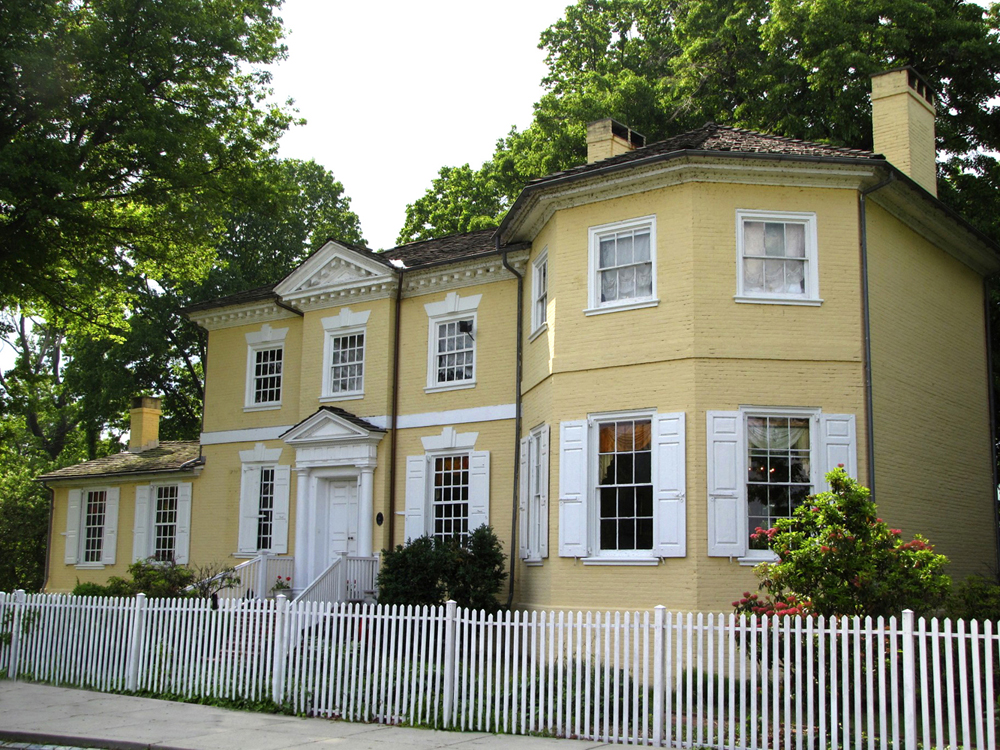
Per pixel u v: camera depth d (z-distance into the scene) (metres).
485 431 22.78
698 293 17.59
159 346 42.62
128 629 16.52
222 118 25.73
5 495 39.72
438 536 23.20
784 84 29.64
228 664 15.30
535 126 38.03
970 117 27.97
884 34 27.42
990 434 23.22
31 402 30.80
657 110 34.16
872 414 17.75
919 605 12.26
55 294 27.30
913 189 18.98
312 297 26.33
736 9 32.69
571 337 18.98
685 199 17.98
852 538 12.63
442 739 12.37
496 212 41.84
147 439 34.44
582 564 18.03
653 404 17.70
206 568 26.42
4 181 21.58
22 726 13.27
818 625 11.27
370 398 24.88
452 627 13.39
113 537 31.25
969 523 21.44
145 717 13.97
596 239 19.05
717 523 16.84
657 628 12.14
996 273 24.27
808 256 18.00
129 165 24.22
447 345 24.09
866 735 11.38
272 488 27.38
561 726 12.59
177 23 23.50
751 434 17.39
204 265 29.27
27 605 17.86
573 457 18.47
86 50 22.09
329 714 14.05
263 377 28.39
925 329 20.56
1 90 22.05
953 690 10.51
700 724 11.77
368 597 22.81
